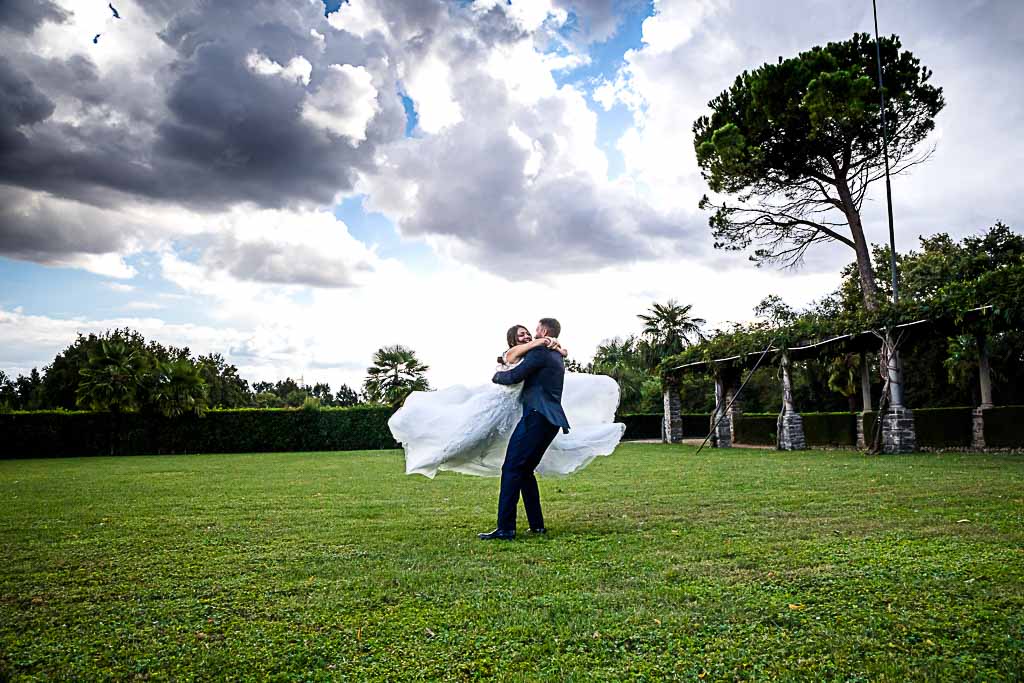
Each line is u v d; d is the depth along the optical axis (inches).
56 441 1043.3
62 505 315.3
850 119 812.0
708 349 911.0
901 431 606.5
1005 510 228.1
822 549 172.2
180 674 99.6
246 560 179.3
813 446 853.8
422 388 1332.4
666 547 183.5
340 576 157.9
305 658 104.3
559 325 226.8
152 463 740.7
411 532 223.1
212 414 1106.7
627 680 93.4
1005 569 143.3
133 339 1936.5
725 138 895.1
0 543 209.8
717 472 442.3
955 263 1024.9
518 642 109.0
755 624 114.4
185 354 2226.9
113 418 1064.8
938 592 128.6
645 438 1296.8
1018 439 571.5
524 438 210.5
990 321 530.3
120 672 100.5
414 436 228.1
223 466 650.8
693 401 1494.8
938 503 251.0
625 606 126.6
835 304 1374.3
